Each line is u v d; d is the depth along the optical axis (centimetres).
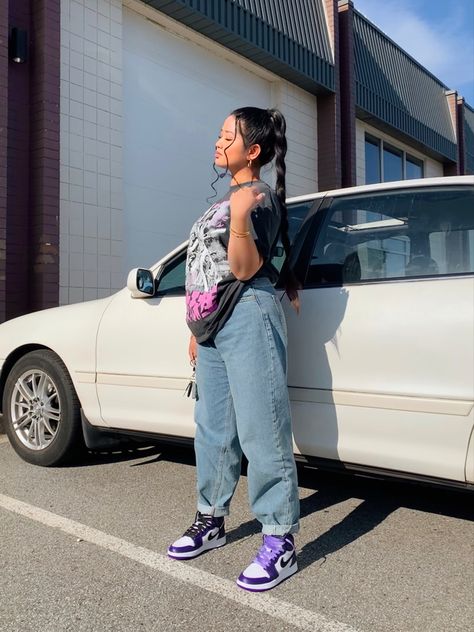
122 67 832
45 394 416
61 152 750
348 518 327
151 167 877
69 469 414
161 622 226
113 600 241
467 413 258
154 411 354
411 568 268
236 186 262
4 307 683
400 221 297
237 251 235
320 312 297
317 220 323
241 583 248
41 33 725
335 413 290
